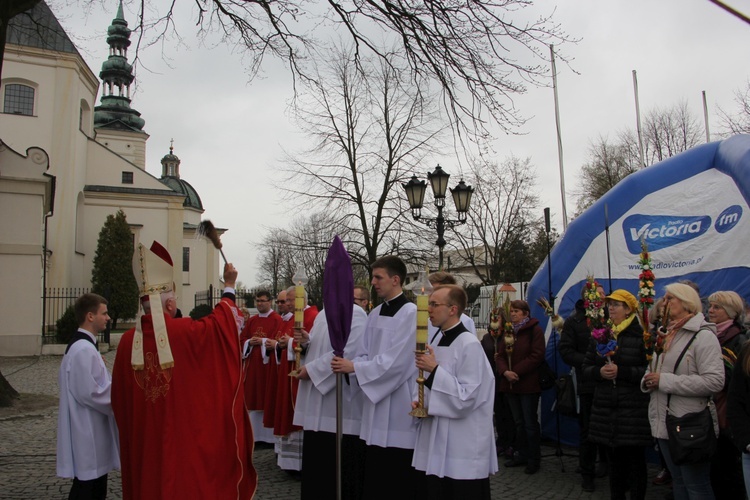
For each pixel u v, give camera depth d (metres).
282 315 7.93
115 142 46.88
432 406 4.02
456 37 10.88
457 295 4.31
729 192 7.50
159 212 38.78
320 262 32.84
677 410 4.57
